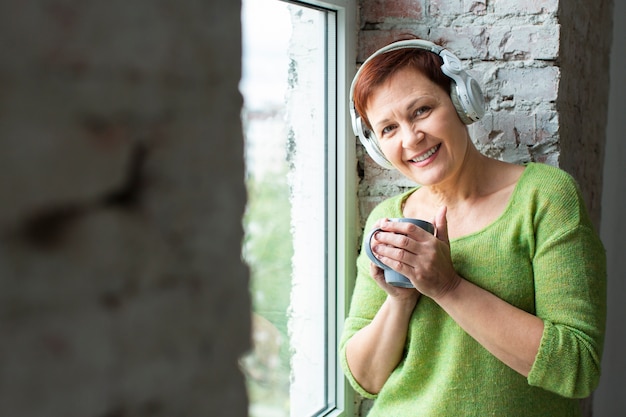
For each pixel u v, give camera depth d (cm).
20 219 22
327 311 159
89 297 24
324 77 154
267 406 138
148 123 26
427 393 119
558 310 107
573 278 107
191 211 28
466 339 114
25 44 22
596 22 186
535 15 143
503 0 145
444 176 113
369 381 126
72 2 23
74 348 24
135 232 26
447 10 148
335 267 158
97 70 24
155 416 27
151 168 26
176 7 27
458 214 120
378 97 115
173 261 27
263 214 134
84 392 24
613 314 217
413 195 132
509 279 112
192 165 28
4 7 22
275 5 136
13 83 22
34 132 22
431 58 113
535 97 144
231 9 30
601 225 207
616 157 213
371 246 113
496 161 122
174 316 27
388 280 114
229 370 30
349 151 155
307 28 148
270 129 136
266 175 135
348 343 128
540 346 104
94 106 24
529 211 111
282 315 143
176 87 27
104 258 25
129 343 25
